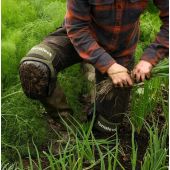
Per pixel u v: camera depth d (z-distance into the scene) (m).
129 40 1.18
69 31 1.11
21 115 1.23
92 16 1.12
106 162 1.20
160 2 1.13
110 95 1.18
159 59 1.13
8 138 1.21
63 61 1.19
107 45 1.16
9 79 1.30
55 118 1.26
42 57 1.15
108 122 1.27
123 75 1.09
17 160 1.19
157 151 1.09
